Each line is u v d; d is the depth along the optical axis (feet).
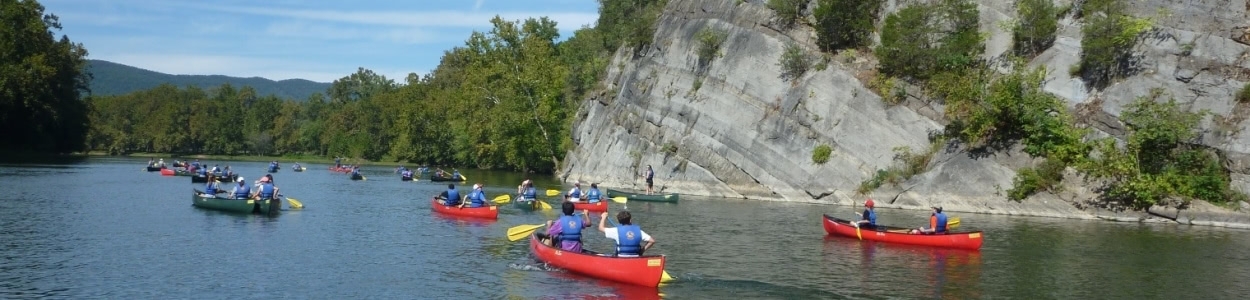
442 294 61.57
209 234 90.53
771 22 167.73
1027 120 129.59
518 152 242.78
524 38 250.98
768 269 73.92
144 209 115.65
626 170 186.09
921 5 151.02
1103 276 72.59
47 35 288.71
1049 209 124.88
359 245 84.43
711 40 173.27
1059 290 66.44
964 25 147.02
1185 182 118.42
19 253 76.13
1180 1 130.21
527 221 108.58
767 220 114.52
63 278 65.05
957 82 139.85
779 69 160.56
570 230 71.15
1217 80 123.65
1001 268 76.07
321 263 73.67
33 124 282.97
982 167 132.57
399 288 63.52
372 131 387.34
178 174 213.25
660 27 200.34
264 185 115.65
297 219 107.14
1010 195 128.16
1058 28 139.13
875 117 145.28
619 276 65.31
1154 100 125.18
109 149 437.58
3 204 119.85
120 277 65.98
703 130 168.66
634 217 118.21
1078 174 126.00
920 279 70.08
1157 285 69.00
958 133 136.98
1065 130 127.75
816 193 146.61
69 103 312.91
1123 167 120.26
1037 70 134.51
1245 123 119.55
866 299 62.18
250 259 75.15
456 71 370.12
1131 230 106.22
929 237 88.28
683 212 126.52
